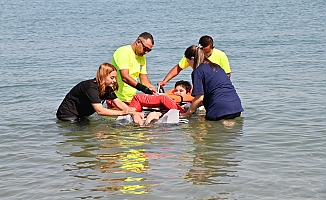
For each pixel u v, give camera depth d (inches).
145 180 204.5
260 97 362.3
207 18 1072.2
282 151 240.1
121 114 299.9
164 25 949.2
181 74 475.2
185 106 332.5
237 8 1331.2
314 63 508.4
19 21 1062.4
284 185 196.7
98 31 872.3
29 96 381.4
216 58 340.2
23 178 210.7
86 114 310.7
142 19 1083.3
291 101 346.6
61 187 199.3
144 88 327.0
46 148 253.0
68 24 1000.2
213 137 267.6
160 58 570.6
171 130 284.4
